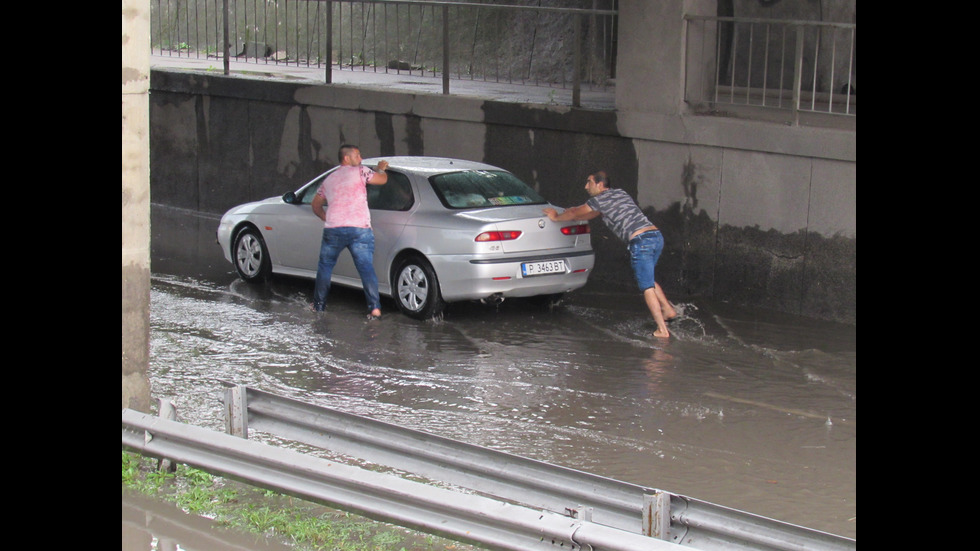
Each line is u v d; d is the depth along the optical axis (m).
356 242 10.42
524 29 18.48
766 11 14.59
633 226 10.09
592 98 14.40
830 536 4.25
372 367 8.81
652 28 11.95
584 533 4.42
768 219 11.14
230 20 22.14
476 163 11.30
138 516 5.54
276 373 8.59
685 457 6.80
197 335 9.77
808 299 10.91
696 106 12.16
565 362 9.05
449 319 10.57
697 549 4.30
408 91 14.45
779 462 6.71
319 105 15.31
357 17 20.55
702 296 11.80
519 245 10.12
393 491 4.93
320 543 5.26
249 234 12.09
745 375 8.70
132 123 6.48
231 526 5.46
